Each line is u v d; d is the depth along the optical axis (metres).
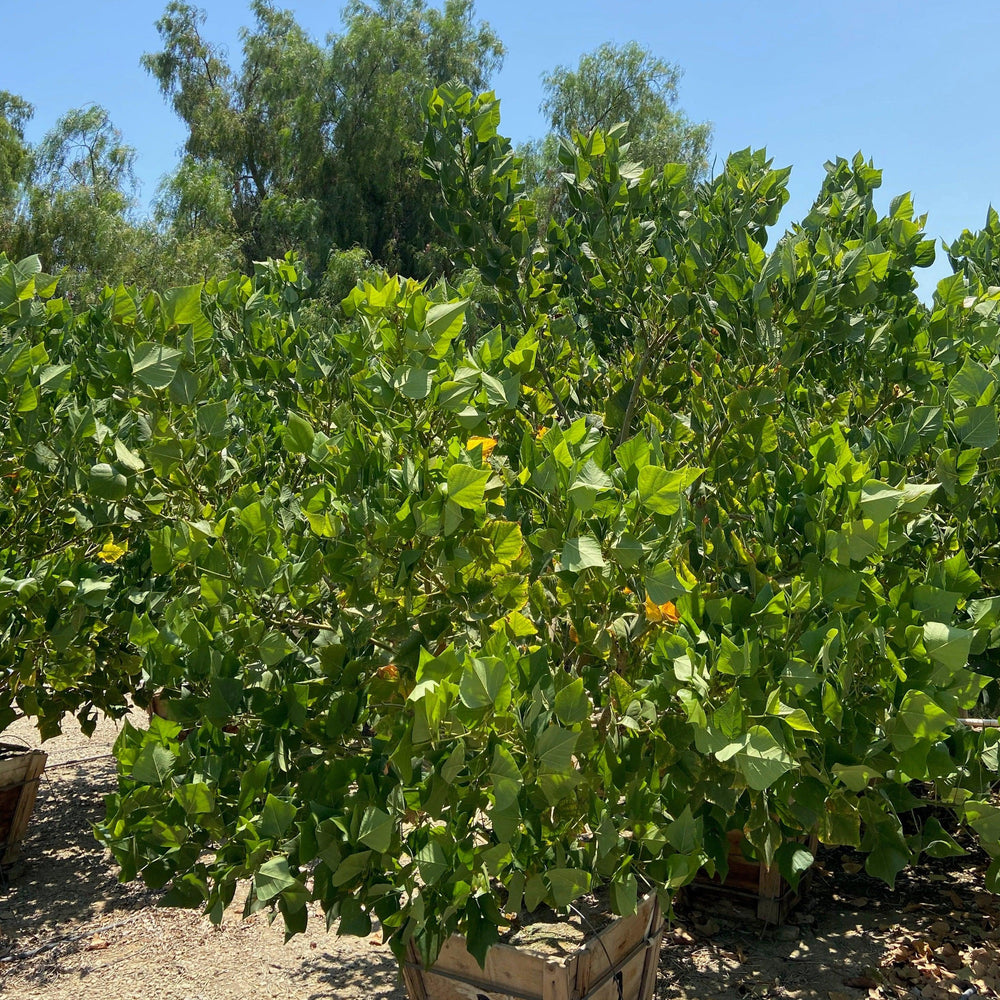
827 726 2.30
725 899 4.38
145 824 2.40
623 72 24.14
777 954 4.00
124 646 4.54
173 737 2.56
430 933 2.46
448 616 2.59
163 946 4.20
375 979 3.84
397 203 25.19
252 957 4.08
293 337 5.14
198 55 29.61
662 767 2.52
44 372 3.69
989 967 3.75
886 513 2.33
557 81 24.55
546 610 2.72
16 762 4.98
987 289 4.71
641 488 2.39
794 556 2.90
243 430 4.50
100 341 4.89
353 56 24.73
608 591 2.55
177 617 2.65
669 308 4.46
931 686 2.25
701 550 3.22
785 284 3.59
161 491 3.26
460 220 4.73
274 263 6.19
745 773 2.05
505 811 2.13
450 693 2.02
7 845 5.01
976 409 2.96
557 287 4.89
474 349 3.29
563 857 2.43
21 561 4.04
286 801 2.58
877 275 3.61
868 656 2.35
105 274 18.77
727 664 2.20
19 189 20.52
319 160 24.84
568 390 4.59
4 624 3.99
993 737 2.66
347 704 2.62
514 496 2.85
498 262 4.73
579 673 2.99
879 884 4.77
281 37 28.12
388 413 2.75
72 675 4.23
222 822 2.44
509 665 2.25
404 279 2.95
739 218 4.17
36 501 4.09
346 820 2.35
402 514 2.38
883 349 4.10
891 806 2.49
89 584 3.77
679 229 4.98
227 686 2.53
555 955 2.71
